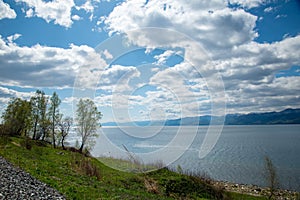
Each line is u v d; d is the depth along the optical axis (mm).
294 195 24688
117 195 13477
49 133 34094
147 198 15055
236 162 40656
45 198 9883
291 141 76250
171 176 21156
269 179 26375
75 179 14992
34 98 36062
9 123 35156
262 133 122062
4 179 11430
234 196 22172
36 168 15273
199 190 20547
